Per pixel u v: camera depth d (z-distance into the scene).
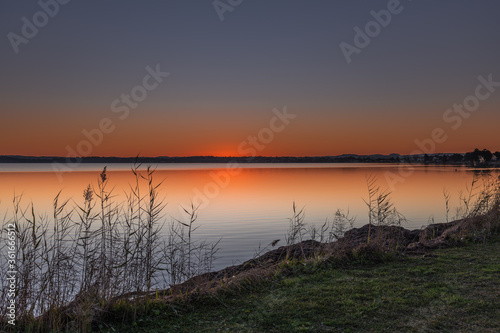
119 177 74.44
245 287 5.91
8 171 132.50
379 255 7.30
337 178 68.19
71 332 4.22
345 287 5.71
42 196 32.03
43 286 4.66
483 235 8.91
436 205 23.05
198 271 6.74
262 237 14.48
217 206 25.75
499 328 4.21
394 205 23.14
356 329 4.30
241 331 4.34
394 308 4.87
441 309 4.79
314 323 4.49
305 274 6.51
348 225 15.23
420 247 8.18
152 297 5.39
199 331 4.37
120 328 4.48
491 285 5.57
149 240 5.54
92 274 5.05
